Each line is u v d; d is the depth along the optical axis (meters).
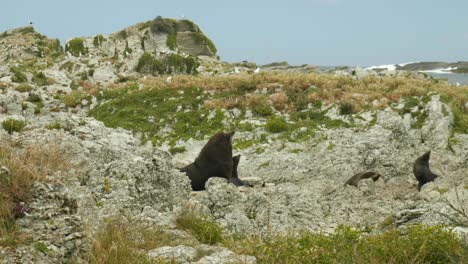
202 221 27.80
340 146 59.84
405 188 51.50
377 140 60.34
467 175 49.72
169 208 30.66
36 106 84.06
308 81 83.94
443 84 90.62
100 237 20.69
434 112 69.56
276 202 37.81
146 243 23.09
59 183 20.44
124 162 30.38
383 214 38.00
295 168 58.56
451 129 67.44
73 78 115.69
